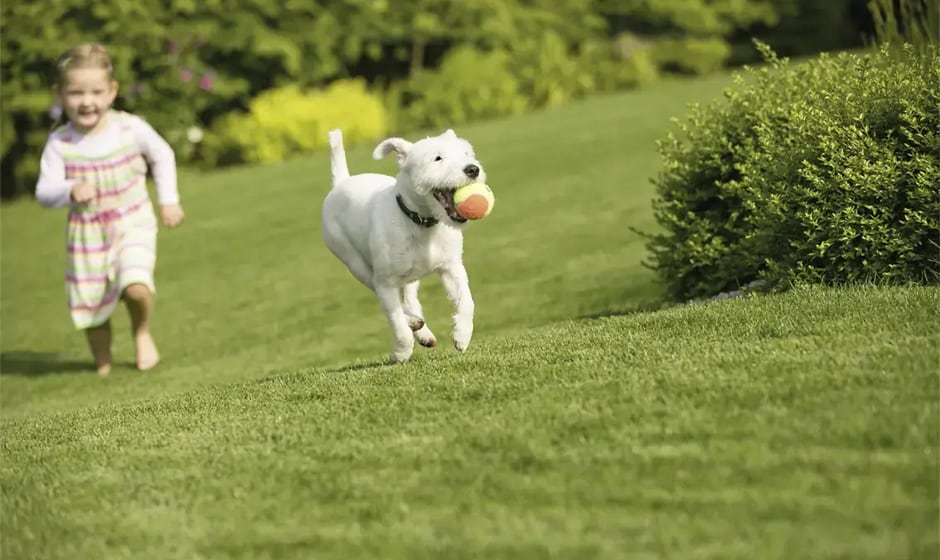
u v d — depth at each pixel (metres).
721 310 9.02
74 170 13.59
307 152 28.11
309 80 29.41
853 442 5.94
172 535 5.94
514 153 24.59
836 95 10.33
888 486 5.45
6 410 12.42
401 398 7.62
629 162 22.50
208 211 22.83
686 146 11.95
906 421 6.05
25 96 26.34
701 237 11.37
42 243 22.48
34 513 6.42
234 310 16.39
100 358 14.23
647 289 14.16
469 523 5.66
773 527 5.25
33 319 17.58
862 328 7.82
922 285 9.32
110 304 13.82
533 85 31.70
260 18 28.17
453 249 9.01
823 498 5.44
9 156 27.98
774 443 6.06
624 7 34.94
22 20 26.09
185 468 6.89
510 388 7.49
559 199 20.34
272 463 6.75
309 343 14.09
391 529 5.71
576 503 5.74
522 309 14.19
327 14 28.62
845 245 9.70
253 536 5.82
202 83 27.39
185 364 13.96
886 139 9.93
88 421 8.80
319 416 7.52
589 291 14.62
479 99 30.36
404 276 9.02
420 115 29.81
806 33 35.88
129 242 13.74
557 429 6.61
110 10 26.28
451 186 8.43
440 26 30.89
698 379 7.11
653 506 5.61
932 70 10.05
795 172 10.23
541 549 5.32
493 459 6.34
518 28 32.66
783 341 7.76
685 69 34.91
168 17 27.23
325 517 5.95
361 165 24.86
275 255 19.20
